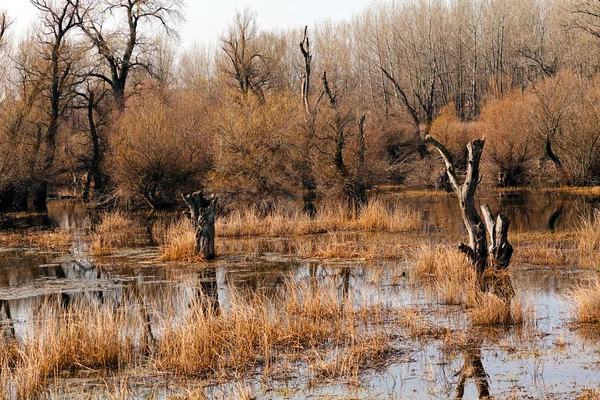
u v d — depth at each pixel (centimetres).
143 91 4194
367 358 918
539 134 3950
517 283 1340
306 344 995
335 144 3086
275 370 884
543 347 937
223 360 913
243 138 2803
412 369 870
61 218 3108
